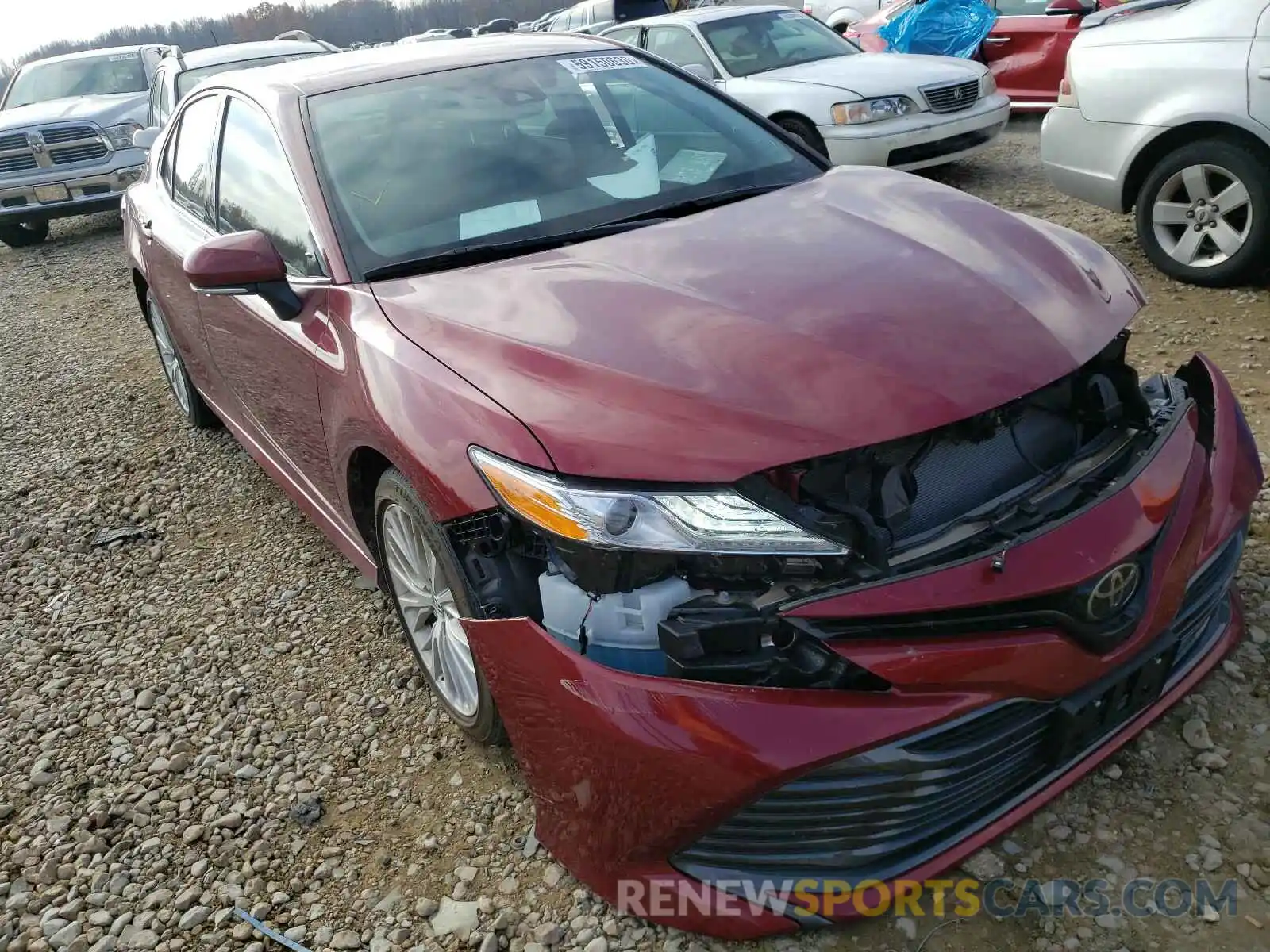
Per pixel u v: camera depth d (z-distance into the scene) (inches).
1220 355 160.4
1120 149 197.3
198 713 114.4
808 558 68.9
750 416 70.7
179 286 153.0
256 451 150.5
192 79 367.9
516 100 122.6
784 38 326.6
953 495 77.4
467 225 106.7
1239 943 71.7
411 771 100.2
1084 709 73.1
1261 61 173.3
